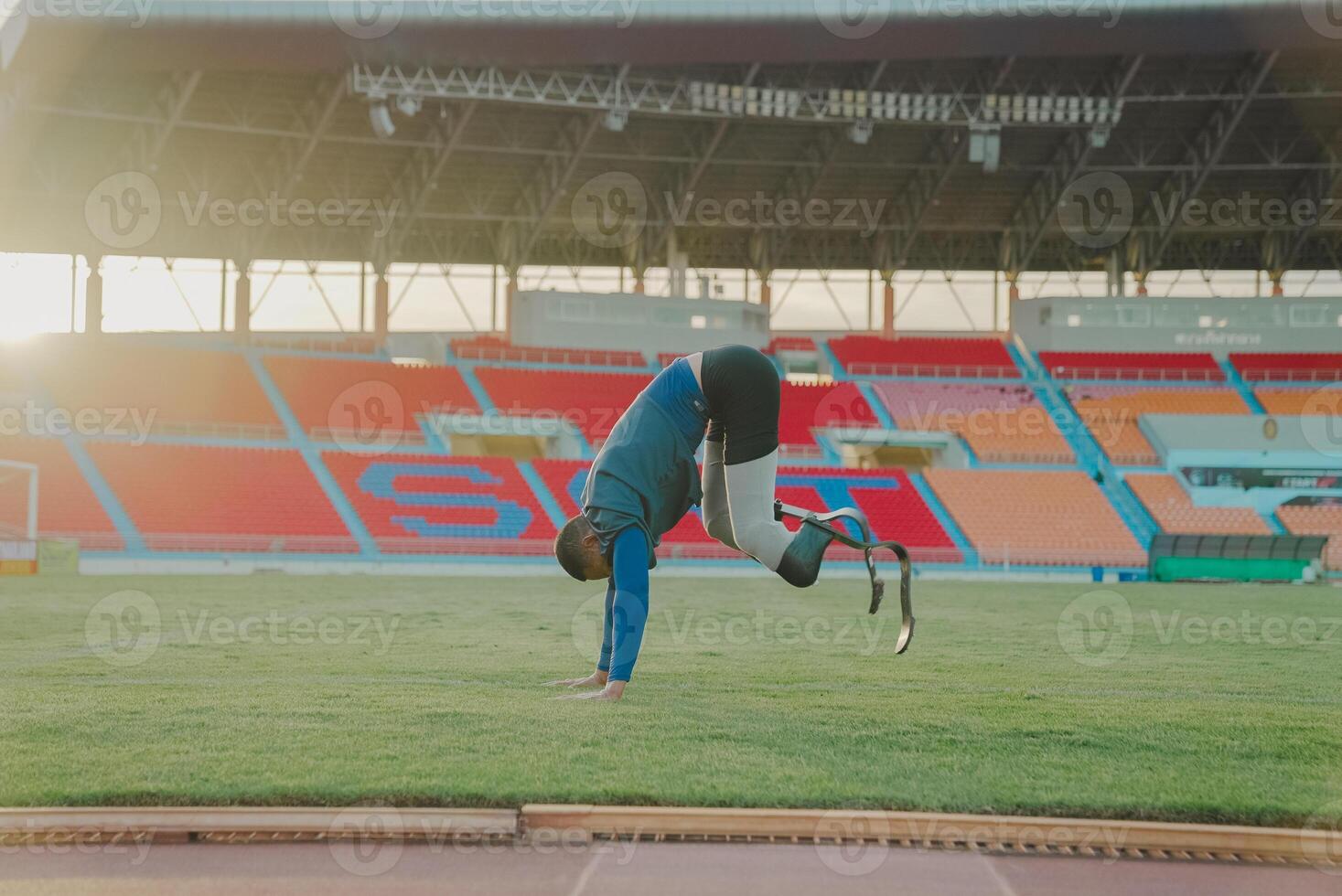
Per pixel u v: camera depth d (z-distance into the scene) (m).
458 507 38.31
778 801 6.05
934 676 11.41
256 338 45.16
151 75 33.81
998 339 49.97
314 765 6.71
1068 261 49.44
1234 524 41.31
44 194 38.81
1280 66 37.50
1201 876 5.34
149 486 35.44
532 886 5.07
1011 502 41.44
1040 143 41.91
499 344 46.12
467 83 34.41
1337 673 12.09
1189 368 48.25
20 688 9.86
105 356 40.66
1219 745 7.79
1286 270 47.69
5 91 31.61
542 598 22.95
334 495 37.66
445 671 11.23
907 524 40.00
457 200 43.38
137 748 7.20
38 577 28.73
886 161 42.44
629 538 9.00
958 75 38.41
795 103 37.25
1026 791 6.38
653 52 33.88
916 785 6.44
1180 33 33.81
